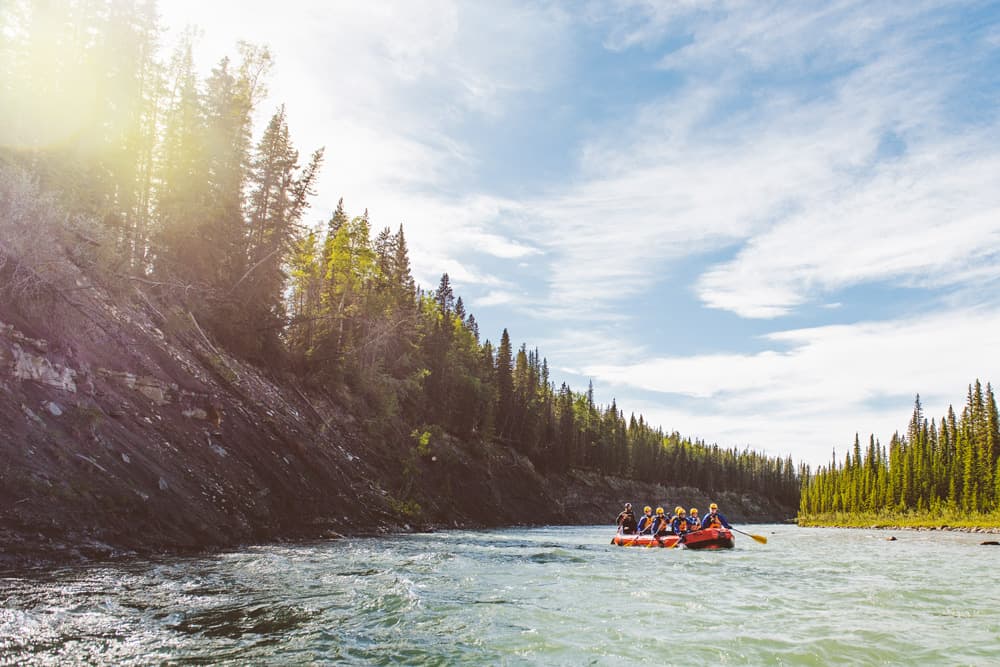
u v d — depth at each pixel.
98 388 16.50
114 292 21.88
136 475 15.33
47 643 6.79
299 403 33.97
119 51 29.89
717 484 163.75
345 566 14.60
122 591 9.62
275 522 20.19
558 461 94.81
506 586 13.08
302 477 24.77
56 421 14.09
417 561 16.66
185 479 17.28
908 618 10.63
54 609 8.16
